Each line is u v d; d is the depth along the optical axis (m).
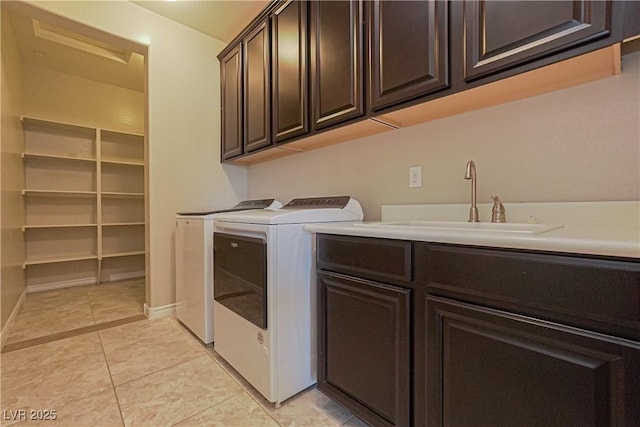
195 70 2.65
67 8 2.01
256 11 2.36
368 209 1.89
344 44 1.56
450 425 0.88
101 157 3.56
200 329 1.96
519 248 0.74
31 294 3.07
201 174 2.68
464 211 1.45
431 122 1.58
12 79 2.49
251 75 2.30
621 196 1.05
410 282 0.98
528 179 1.26
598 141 1.10
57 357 1.74
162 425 1.19
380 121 1.55
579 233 0.79
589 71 1.02
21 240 2.83
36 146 3.20
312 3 1.75
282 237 1.37
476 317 0.82
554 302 0.69
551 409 0.70
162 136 2.46
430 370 0.93
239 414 1.27
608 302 0.62
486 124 1.38
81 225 3.30
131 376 1.54
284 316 1.37
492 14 1.05
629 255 0.59
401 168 1.71
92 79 3.53
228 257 1.65
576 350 0.67
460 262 0.86
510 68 1.02
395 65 1.33
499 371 0.78
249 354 1.46
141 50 2.45
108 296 3.02
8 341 1.95
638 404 0.59
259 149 2.26
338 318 1.23
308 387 1.45
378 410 1.07
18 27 2.51
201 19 2.48
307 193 2.31
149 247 2.42
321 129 1.73
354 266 1.17
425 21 1.22
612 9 0.84
